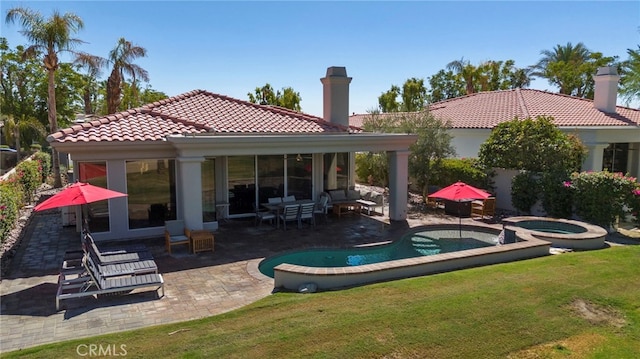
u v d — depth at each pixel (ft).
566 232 55.93
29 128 146.61
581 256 44.34
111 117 60.23
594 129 83.05
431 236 60.44
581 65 181.27
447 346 25.88
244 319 29.81
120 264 39.27
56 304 33.45
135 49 133.39
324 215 69.00
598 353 25.68
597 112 99.66
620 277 37.40
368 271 37.14
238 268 43.65
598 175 59.41
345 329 27.55
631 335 27.99
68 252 42.57
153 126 58.75
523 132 73.82
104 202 54.60
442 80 227.81
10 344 27.22
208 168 66.74
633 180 56.75
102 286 33.94
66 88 164.04
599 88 102.12
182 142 51.31
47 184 113.39
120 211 54.90
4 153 147.13
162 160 57.26
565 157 70.74
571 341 27.02
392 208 67.10
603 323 29.48
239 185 68.69
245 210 69.56
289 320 29.12
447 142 83.76
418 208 79.00
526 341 26.76
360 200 72.90
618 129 90.79
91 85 206.80
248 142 54.85
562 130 82.84
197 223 53.57
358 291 34.35
